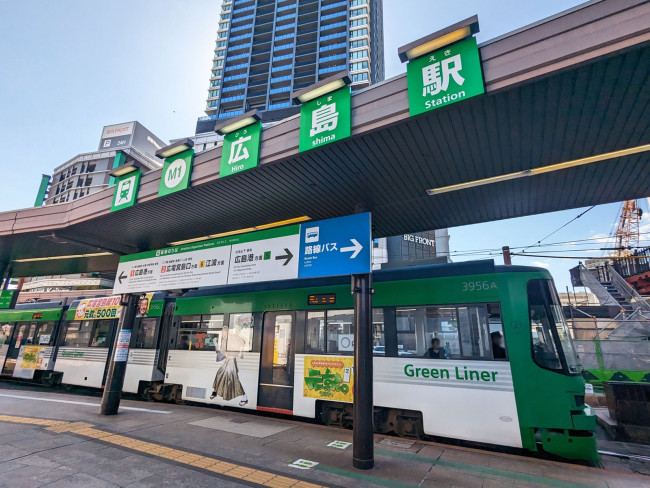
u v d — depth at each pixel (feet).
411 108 13.23
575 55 10.77
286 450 18.44
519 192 19.60
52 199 191.21
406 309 21.86
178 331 32.19
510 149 15.44
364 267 17.83
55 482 14.05
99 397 35.14
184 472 15.35
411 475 15.33
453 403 19.24
